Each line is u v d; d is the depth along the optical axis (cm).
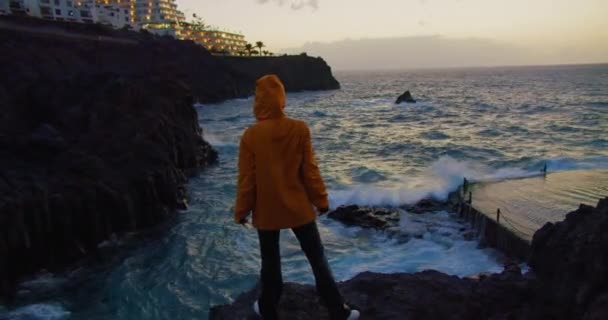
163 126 2448
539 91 9812
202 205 1989
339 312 317
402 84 16425
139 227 1703
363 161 2806
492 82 15562
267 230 301
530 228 1362
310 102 8612
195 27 13662
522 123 4447
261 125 292
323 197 295
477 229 1498
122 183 1691
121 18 10562
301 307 379
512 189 1845
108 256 1444
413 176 2288
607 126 3931
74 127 2108
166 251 1467
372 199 1862
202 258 1396
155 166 1903
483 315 417
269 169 288
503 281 456
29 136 1752
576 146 2997
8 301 1169
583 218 503
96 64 5544
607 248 401
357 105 7762
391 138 3803
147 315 1086
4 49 3862
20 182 1444
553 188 1847
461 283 448
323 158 2978
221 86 8906
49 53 4606
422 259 1304
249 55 12444
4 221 1269
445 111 6194
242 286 1211
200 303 1131
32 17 5606
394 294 417
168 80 3198
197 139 2997
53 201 1427
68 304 1150
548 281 456
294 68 11994
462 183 2019
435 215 1673
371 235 1505
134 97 2511
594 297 384
